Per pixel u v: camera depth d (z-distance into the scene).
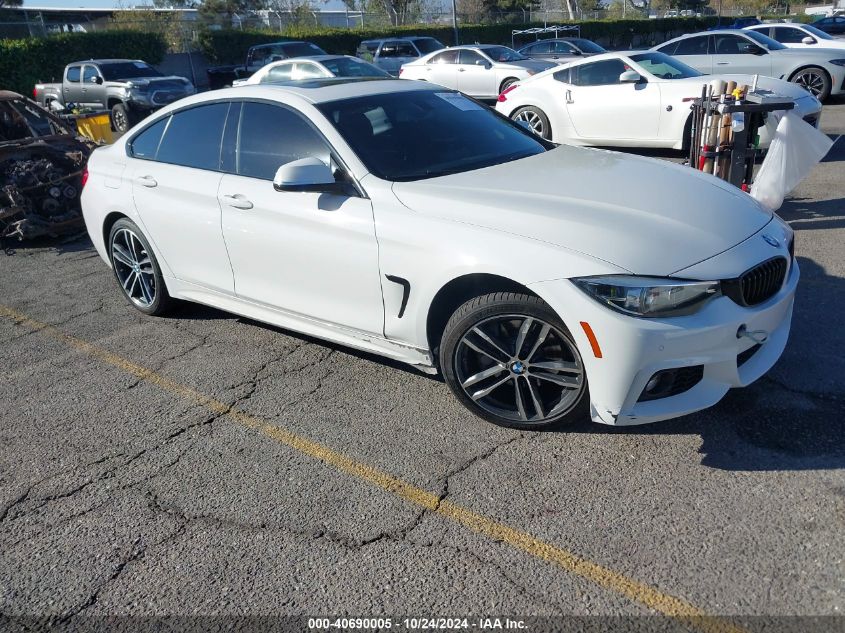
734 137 5.85
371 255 3.60
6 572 2.78
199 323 5.17
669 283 2.88
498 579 2.54
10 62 23.59
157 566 2.74
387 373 4.16
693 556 2.57
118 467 3.43
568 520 2.81
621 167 3.94
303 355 4.49
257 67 22.08
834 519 2.68
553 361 3.22
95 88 17.95
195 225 4.48
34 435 3.78
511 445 3.34
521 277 3.07
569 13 52.22
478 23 38.81
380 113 4.16
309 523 2.92
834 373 3.72
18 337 5.15
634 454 3.19
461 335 3.37
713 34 13.41
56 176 7.57
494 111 4.80
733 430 3.29
